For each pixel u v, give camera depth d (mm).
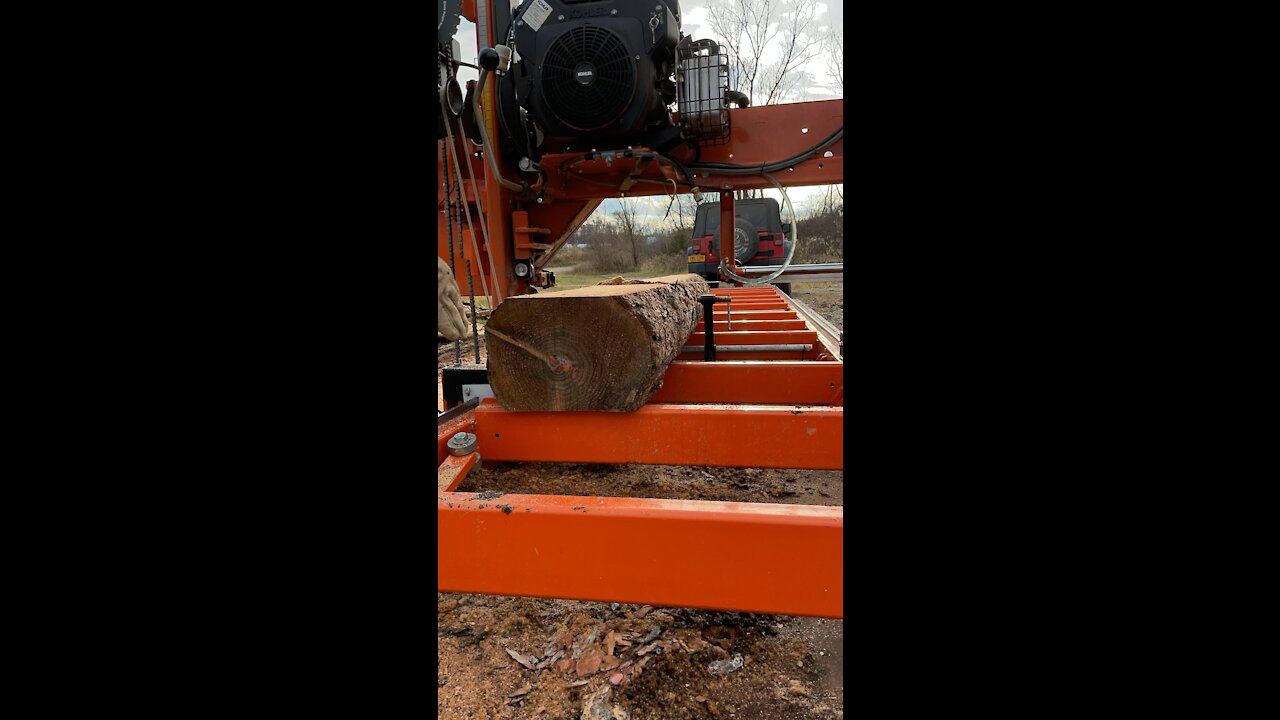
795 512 1106
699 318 3359
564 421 1925
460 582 1219
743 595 1120
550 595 1190
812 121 4645
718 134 4488
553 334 1862
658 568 1143
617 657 1529
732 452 1840
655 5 4090
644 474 2648
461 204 3250
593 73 4109
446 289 2299
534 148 4621
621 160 4383
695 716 1333
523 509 1178
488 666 1507
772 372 2410
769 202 8086
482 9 4141
